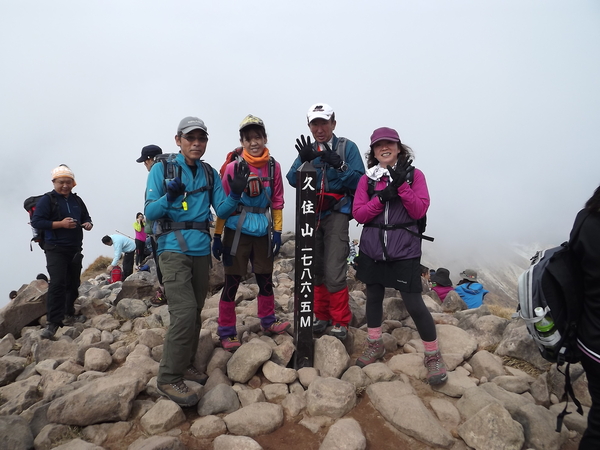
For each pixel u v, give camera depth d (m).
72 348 4.79
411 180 3.65
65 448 2.74
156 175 3.52
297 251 3.89
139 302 6.10
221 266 7.08
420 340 4.57
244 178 3.65
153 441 2.79
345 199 4.28
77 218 5.67
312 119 4.12
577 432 3.17
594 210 2.16
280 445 3.03
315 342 4.17
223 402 3.37
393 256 3.61
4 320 5.82
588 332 2.22
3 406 3.60
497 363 3.96
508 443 2.87
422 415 3.15
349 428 3.01
